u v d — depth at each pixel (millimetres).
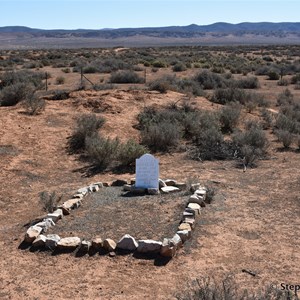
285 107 28188
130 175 14375
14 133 17531
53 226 9883
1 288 7527
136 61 65375
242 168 15047
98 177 14234
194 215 10078
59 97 23969
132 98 23750
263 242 9125
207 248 8820
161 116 20250
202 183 12922
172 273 7891
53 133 18000
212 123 19594
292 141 18891
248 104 26344
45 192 11891
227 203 11328
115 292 7320
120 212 10602
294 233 9570
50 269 8156
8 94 23578
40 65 59312
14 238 9547
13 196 12602
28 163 15195
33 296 7254
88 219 10234
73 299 7133
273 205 11258
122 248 8750
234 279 7641
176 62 62625
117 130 18938
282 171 14594
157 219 10102
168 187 12328
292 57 87500
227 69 59250
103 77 44594
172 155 16797
